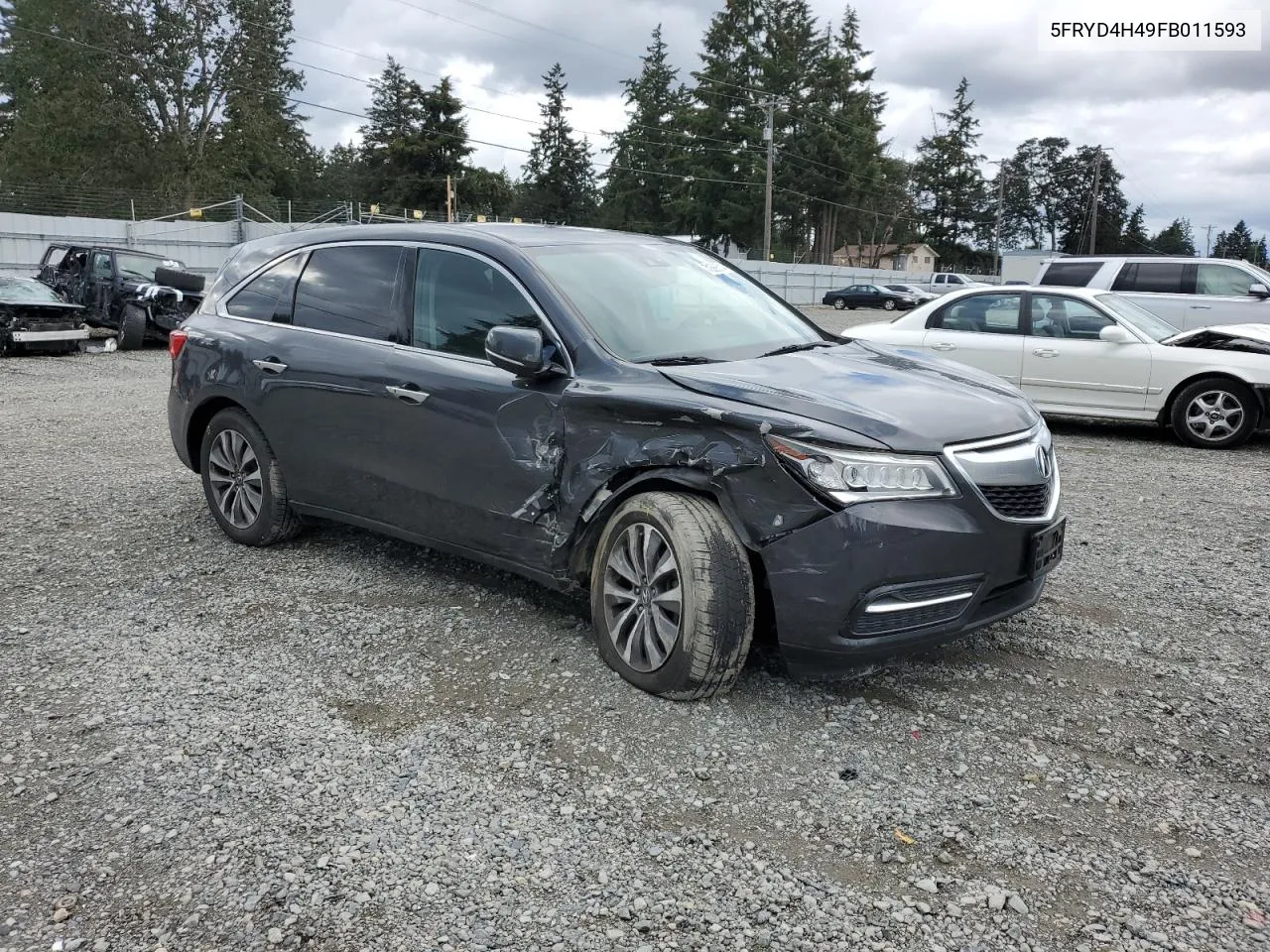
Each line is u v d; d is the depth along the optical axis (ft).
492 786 9.86
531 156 278.26
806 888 8.34
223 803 9.58
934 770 10.21
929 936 7.75
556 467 12.42
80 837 9.05
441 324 14.23
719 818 9.34
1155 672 12.62
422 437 13.96
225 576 16.11
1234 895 8.23
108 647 13.33
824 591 10.48
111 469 24.49
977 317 32.63
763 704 11.57
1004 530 10.96
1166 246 404.98
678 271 15.25
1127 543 18.61
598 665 12.57
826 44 242.99
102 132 159.02
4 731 11.01
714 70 233.96
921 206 317.42
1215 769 10.28
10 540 18.15
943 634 10.93
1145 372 29.91
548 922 7.91
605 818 9.32
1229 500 22.40
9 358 53.21
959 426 11.09
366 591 15.38
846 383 11.96
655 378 11.93
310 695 11.87
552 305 12.99
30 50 170.40
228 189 166.09
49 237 90.79
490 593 15.25
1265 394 28.53
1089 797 9.71
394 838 9.02
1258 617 14.65
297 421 15.85
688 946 7.63
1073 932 7.79
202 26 164.04
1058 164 365.40
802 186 240.12
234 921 7.93
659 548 11.57
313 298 16.19
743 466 10.77
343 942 7.69
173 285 58.23
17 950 7.61
